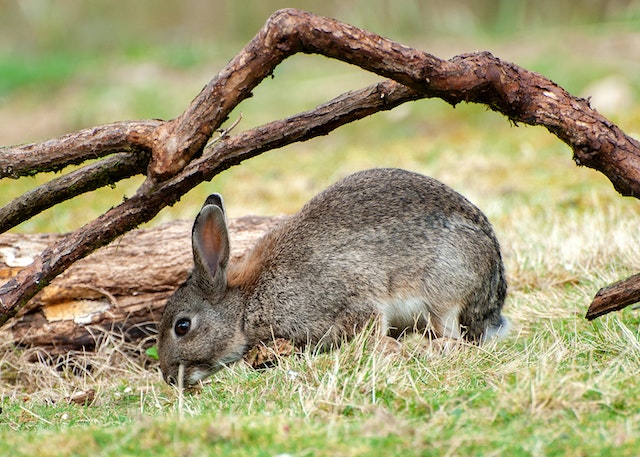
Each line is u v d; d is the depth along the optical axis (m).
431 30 31.05
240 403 8.78
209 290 10.85
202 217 10.67
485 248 10.84
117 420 8.85
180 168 8.85
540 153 19.20
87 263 11.84
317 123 9.31
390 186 10.91
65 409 9.69
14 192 18.25
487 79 8.81
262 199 17.67
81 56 30.73
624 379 8.15
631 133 19.05
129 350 11.84
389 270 10.53
